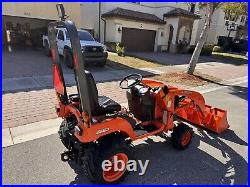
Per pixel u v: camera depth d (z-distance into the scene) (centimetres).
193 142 525
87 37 1352
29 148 464
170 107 465
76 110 365
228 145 521
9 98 725
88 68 1265
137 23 2238
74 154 388
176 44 2486
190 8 2819
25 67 1182
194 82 1127
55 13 1772
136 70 1304
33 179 384
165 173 414
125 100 776
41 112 632
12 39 2178
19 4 1630
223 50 3045
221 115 575
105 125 358
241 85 1134
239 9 2533
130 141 415
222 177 411
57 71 388
